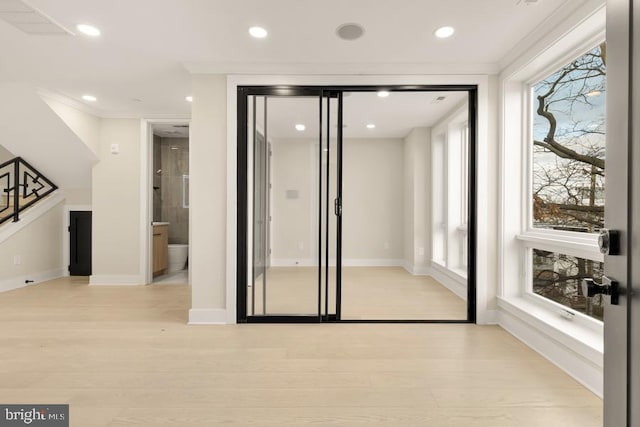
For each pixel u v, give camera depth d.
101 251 4.27
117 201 4.27
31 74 2.98
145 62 2.73
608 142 0.80
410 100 3.64
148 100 3.71
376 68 2.74
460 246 4.18
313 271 2.92
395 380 1.86
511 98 2.68
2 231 3.92
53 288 4.06
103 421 1.50
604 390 0.82
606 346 0.81
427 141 4.82
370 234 5.61
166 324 2.77
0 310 3.16
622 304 0.75
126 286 4.19
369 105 3.82
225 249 2.80
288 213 2.93
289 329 2.66
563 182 2.31
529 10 2.00
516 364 2.06
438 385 1.81
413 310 3.15
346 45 2.44
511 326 2.57
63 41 2.38
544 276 2.50
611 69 0.79
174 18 2.09
